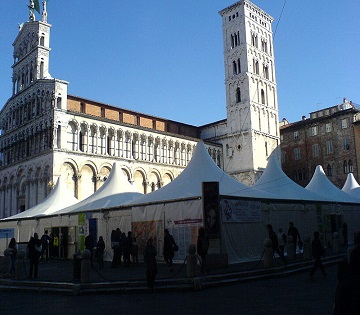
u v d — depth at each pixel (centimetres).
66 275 2398
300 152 8969
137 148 7138
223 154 8906
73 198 4466
